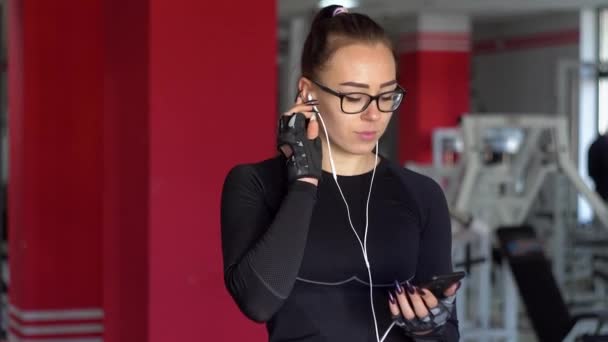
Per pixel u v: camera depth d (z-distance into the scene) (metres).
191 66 3.29
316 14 1.75
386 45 1.65
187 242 3.30
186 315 3.30
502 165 5.38
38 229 4.90
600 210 5.32
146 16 3.26
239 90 3.36
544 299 4.49
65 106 4.90
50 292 4.93
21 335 4.95
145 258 3.29
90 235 4.96
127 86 3.48
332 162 1.69
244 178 1.68
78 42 4.90
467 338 4.94
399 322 1.62
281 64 14.45
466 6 11.84
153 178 3.25
